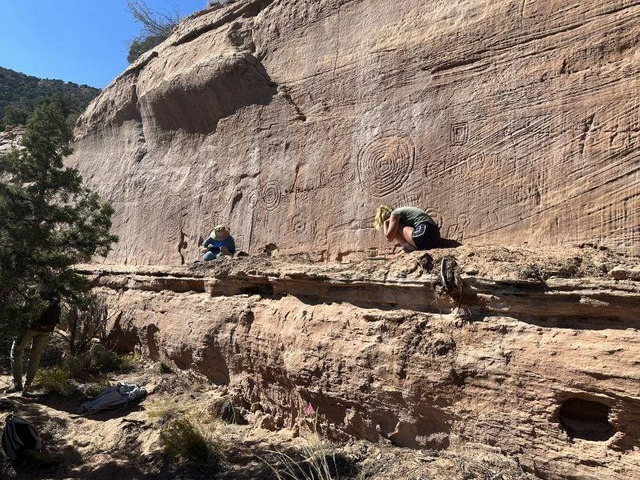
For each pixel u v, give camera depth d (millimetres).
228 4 10891
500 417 3910
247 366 6457
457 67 6316
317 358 5332
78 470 5359
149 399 7102
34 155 6719
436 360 4328
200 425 5793
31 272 6469
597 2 5238
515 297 4055
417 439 4488
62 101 25641
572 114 5258
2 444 5523
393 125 6840
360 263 5504
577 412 3725
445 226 6121
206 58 9625
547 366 3709
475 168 5949
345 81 7551
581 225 5051
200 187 9617
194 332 7344
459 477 3789
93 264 11664
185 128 10391
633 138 4809
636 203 4711
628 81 4918
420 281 4621
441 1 6664
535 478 3695
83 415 6770
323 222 7438
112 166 12320
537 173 5438
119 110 12352
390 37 7121
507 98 5785
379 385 4730
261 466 4891
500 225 5652
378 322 4914
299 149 7996
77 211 7328
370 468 4285
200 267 7836
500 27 5949
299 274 5828
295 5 8617
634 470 3291
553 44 5508
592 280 3705
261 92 8750
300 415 5672
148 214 10750
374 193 6891
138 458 5449
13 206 6305
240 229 8656
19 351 7469
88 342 9469
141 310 8859
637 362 3326
